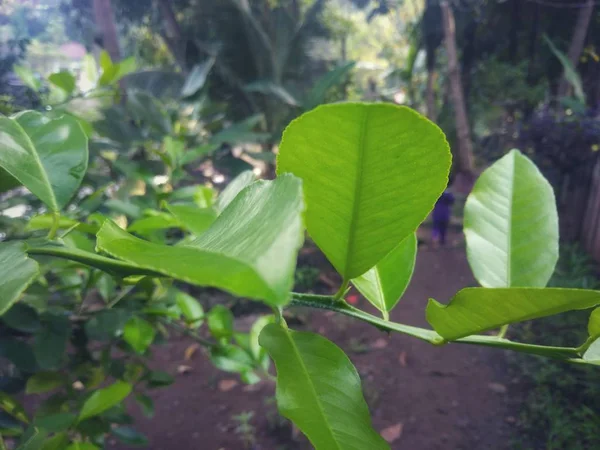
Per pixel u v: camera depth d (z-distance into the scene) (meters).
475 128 3.17
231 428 1.25
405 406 1.36
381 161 0.17
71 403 0.53
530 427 1.28
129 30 1.99
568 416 1.28
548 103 2.78
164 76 1.54
